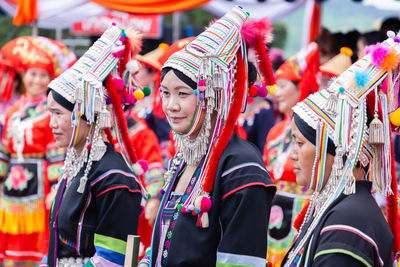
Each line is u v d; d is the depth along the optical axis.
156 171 5.92
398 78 2.85
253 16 8.22
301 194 5.21
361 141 2.69
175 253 3.08
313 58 5.52
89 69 3.67
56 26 9.27
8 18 14.51
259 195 3.00
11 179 6.55
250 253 2.95
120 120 3.74
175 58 3.17
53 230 3.73
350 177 2.67
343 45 5.57
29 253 6.58
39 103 6.59
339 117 2.70
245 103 3.23
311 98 2.80
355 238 2.49
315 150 2.75
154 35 9.24
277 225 5.29
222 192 3.06
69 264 3.63
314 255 2.60
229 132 3.09
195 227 3.08
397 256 3.03
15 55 6.62
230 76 3.16
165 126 7.03
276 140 5.58
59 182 3.87
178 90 3.16
